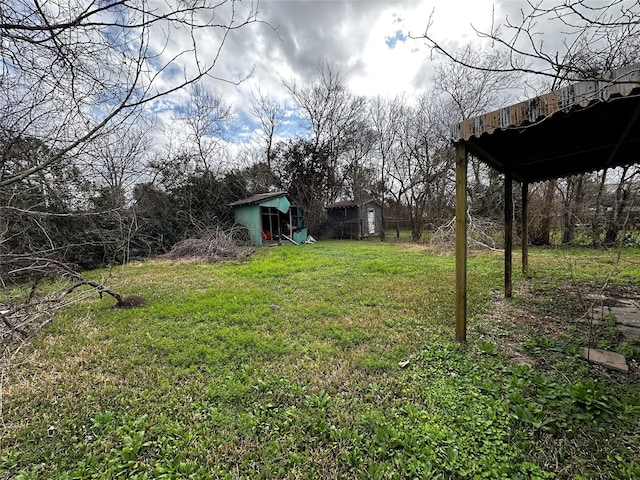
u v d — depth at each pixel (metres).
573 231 11.62
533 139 4.05
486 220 12.64
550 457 1.78
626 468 1.68
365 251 12.63
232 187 17.50
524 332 3.74
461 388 2.53
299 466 1.81
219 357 3.19
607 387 2.46
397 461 1.78
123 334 3.93
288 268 8.66
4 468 1.83
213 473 1.75
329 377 2.76
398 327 3.96
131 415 2.28
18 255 3.10
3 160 2.23
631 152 5.12
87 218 8.34
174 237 13.83
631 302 4.88
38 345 3.61
